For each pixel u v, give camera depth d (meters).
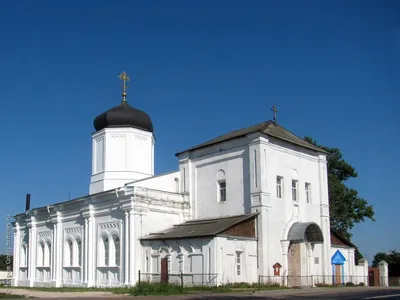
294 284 40.69
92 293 33.34
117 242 43.12
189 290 32.72
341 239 47.72
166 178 45.72
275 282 38.34
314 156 46.06
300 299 25.95
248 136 41.06
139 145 51.75
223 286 34.38
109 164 50.75
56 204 51.19
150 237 40.50
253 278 37.97
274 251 39.38
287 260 40.12
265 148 40.38
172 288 32.19
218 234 35.78
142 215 41.44
